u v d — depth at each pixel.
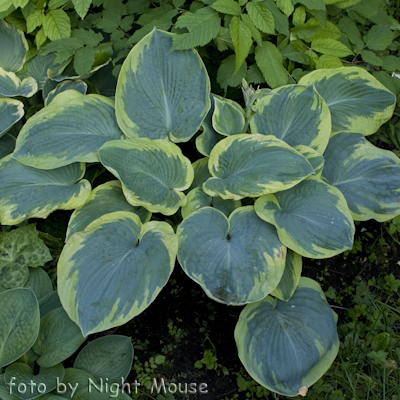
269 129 1.56
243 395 1.52
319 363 1.46
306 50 1.61
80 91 1.61
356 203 1.54
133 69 1.52
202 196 1.54
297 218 1.47
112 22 1.61
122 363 1.47
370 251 1.68
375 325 1.57
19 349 1.41
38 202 1.49
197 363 1.55
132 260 1.43
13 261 1.52
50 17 1.59
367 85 1.60
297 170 1.45
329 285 1.64
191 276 1.43
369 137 1.77
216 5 1.49
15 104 1.59
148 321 1.59
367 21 1.79
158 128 1.55
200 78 1.54
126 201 1.53
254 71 1.60
